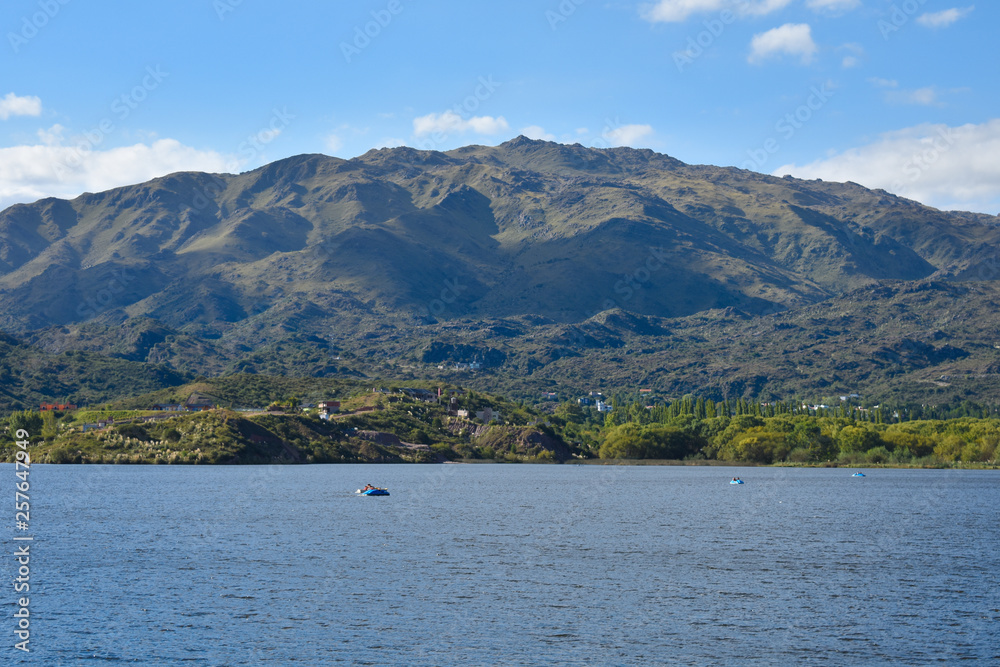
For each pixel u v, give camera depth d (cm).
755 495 19250
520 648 6372
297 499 16675
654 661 6125
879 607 7719
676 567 9600
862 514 15275
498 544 11181
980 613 7525
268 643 6438
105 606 7488
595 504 16750
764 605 7762
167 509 14612
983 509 16250
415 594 8044
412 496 17988
